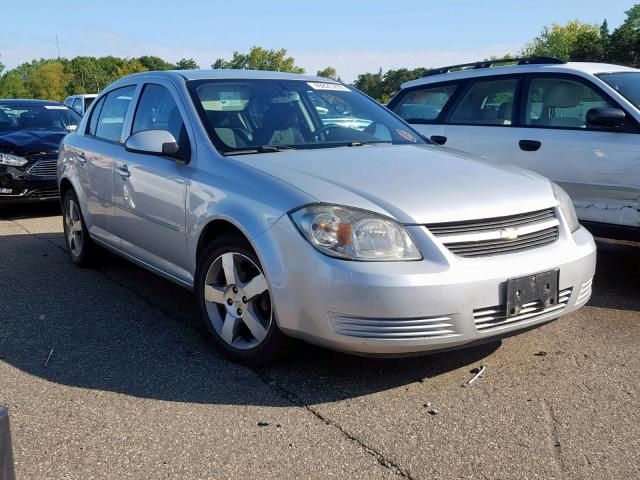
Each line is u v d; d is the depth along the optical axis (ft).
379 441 8.96
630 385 10.68
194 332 13.19
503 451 8.70
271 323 10.69
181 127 13.24
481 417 9.62
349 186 10.52
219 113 13.15
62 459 8.53
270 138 12.95
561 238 11.12
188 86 13.76
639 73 18.93
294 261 9.96
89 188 16.70
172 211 12.82
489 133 19.43
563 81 18.26
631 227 16.53
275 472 8.23
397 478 8.10
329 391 10.47
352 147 13.05
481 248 10.12
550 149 17.88
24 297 15.62
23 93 380.78
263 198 10.64
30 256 19.93
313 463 8.43
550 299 10.53
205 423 9.46
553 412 9.77
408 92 22.59
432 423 9.45
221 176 11.66
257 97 13.93
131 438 9.05
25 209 29.89
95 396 10.33
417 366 11.42
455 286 9.55
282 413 9.75
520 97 19.12
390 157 12.26
